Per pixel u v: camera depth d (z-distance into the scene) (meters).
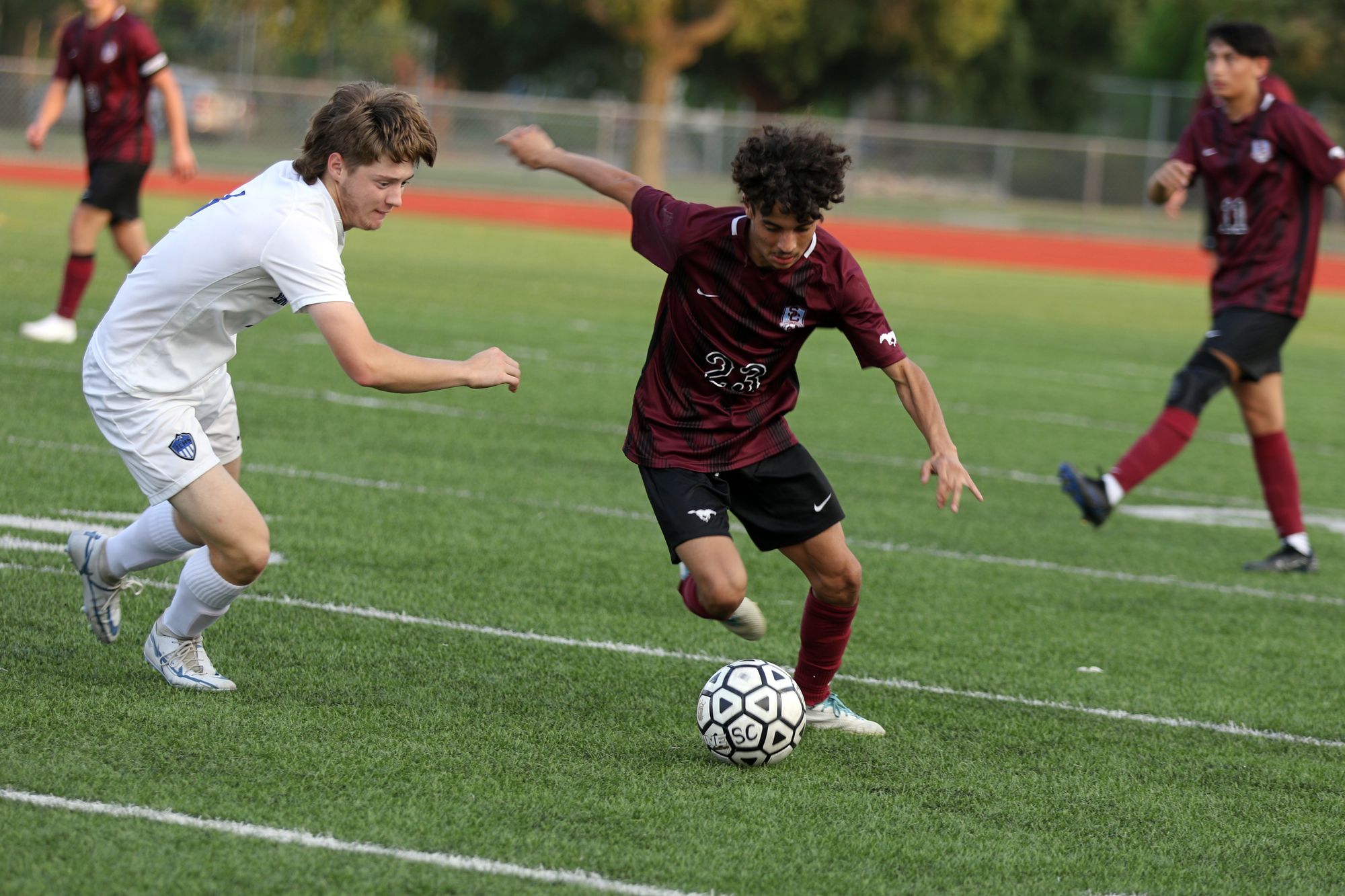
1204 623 21.00
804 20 134.88
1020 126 165.88
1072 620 20.64
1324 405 45.59
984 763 14.62
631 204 14.62
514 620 18.38
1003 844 12.50
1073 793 13.93
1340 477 34.06
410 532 22.31
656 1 116.69
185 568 14.39
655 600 19.98
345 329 12.80
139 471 13.81
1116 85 164.12
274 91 111.94
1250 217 24.17
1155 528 27.59
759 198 12.74
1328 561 25.62
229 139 111.19
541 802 12.58
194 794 12.12
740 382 14.27
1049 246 107.19
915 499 28.23
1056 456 34.03
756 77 151.62
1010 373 47.94
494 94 160.62
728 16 122.69
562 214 103.69
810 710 15.31
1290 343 62.25
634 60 156.12
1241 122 24.12
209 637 16.59
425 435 30.34
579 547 22.45
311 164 13.14
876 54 147.62
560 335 47.12
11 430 26.47
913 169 116.81
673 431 14.46
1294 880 12.22
